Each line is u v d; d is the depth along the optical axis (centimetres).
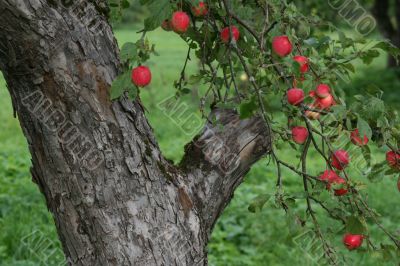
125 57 213
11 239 578
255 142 272
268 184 830
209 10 252
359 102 233
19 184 739
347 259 283
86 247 248
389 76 1717
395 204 763
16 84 235
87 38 232
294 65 219
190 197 264
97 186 242
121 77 217
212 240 643
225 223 688
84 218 246
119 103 242
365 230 243
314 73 231
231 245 632
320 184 241
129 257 246
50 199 251
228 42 247
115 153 241
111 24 262
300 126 248
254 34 245
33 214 648
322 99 231
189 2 238
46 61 228
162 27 263
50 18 223
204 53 264
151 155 253
